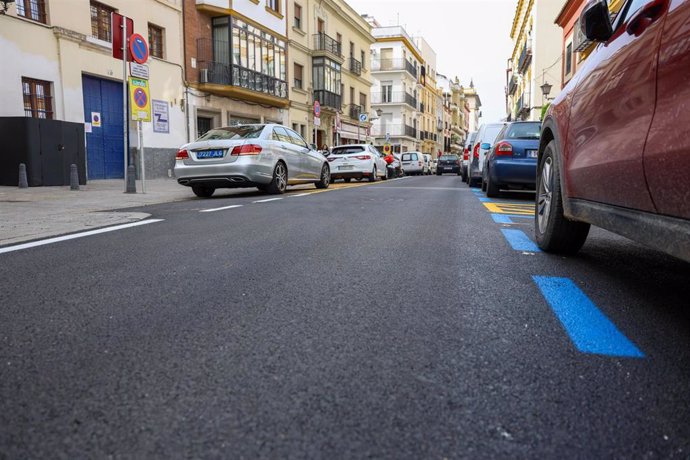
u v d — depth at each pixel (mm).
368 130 41094
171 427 1376
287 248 4004
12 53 13336
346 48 36188
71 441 1308
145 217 6188
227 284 2887
